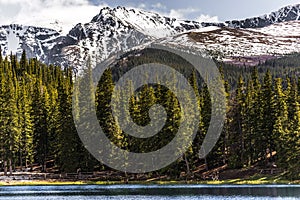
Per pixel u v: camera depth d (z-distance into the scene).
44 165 93.19
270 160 86.12
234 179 80.25
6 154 84.25
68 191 65.50
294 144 76.25
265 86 85.31
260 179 78.56
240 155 87.00
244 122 86.31
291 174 77.44
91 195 59.19
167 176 84.06
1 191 65.56
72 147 85.50
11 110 85.31
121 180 82.44
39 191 65.38
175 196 57.94
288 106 85.56
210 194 60.44
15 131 85.00
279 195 58.44
